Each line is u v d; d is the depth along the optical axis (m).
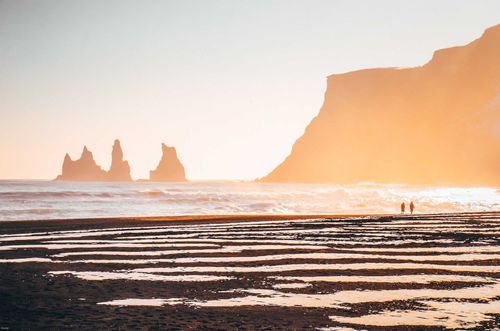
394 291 11.70
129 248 20.00
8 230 32.19
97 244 21.62
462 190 172.50
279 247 19.88
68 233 28.19
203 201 82.88
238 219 46.12
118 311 9.95
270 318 9.39
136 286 12.42
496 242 21.17
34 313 9.80
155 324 8.98
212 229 30.02
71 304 10.55
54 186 160.38
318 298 11.04
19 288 12.22
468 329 8.63
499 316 9.48
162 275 13.88
